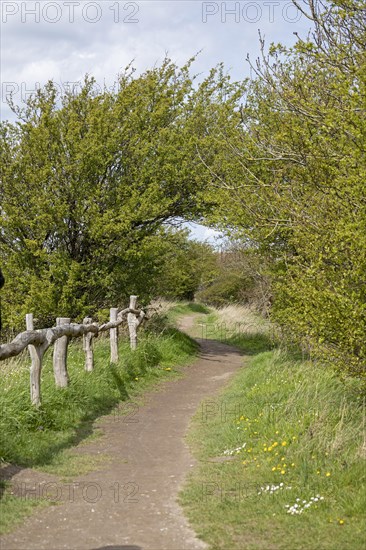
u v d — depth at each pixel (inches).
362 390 323.0
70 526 207.8
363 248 280.2
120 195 683.4
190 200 757.9
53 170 658.8
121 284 711.7
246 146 441.1
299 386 378.0
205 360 685.9
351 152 290.7
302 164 365.7
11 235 668.7
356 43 310.3
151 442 328.5
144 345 601.3
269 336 808.3
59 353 378.6
